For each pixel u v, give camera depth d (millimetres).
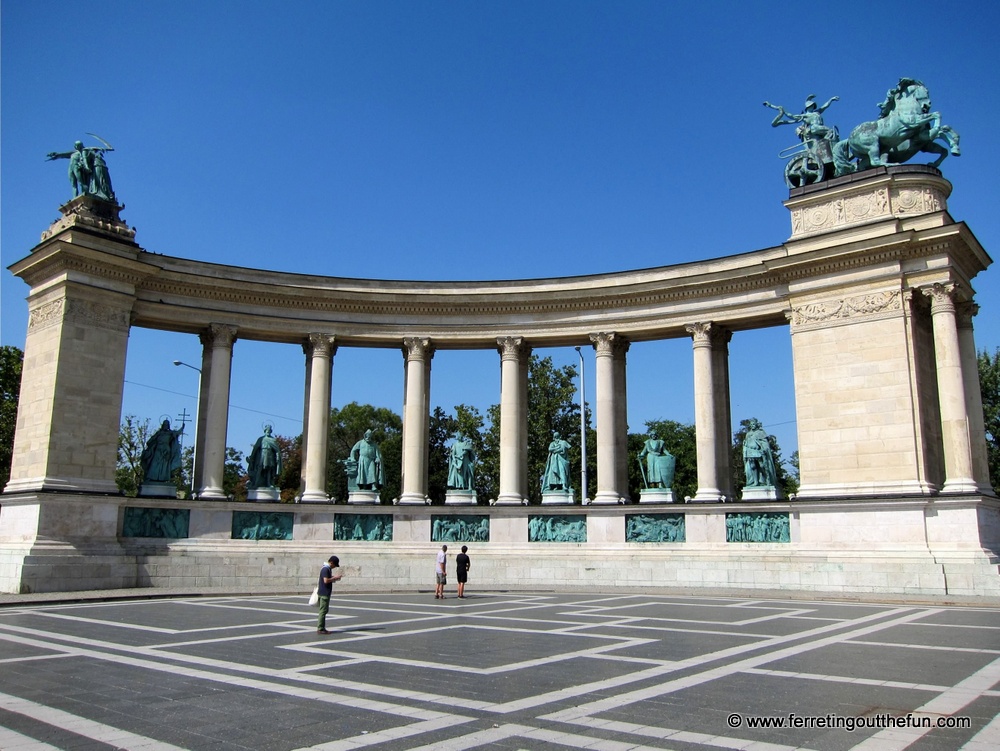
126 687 13945
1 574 35156
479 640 19656
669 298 41938
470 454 44219
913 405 35281
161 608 28219
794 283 38750
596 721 11484
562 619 24359
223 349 41750
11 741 10516
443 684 14117
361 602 30688
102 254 38250
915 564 33312
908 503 34312
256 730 11055
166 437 40438
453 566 40938
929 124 38500
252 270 43000
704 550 38438
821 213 39125
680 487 85938
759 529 37750
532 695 13203
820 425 37219
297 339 44094
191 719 11688
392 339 44219
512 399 43438
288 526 41125
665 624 22984
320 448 42500
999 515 35844
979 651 17875
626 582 39000
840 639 19812
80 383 37531
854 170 40000
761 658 16828
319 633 21031
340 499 92562
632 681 14344
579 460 76125
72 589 34938
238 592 34312
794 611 26797
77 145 41062
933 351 38656
